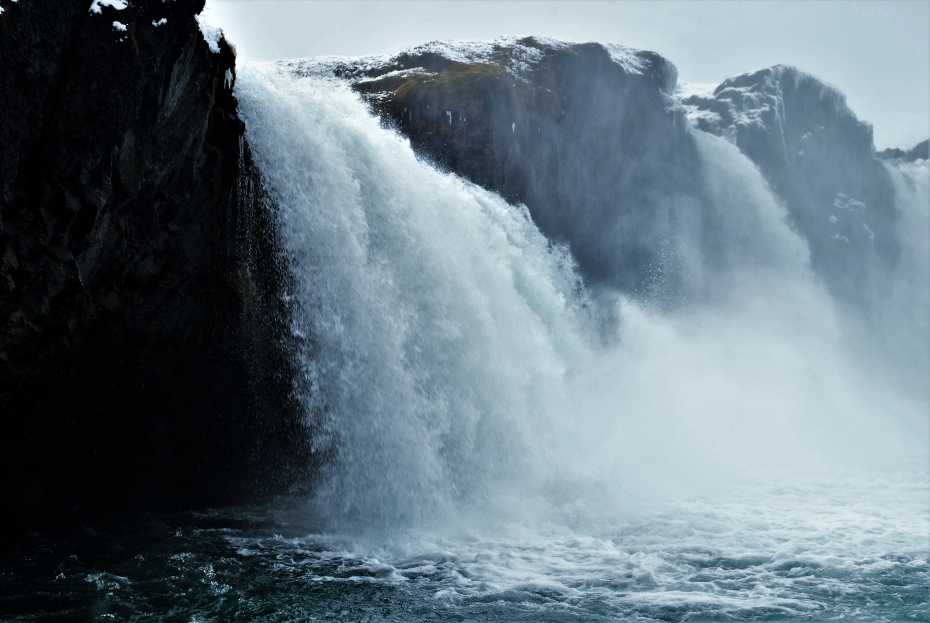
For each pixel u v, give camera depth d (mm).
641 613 9508
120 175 10570
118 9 10062
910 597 10164
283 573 10422
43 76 9648
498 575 10695
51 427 11508
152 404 12453
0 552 10727
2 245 9680
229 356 12867
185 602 9398
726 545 12266
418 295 14609
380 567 10836
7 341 10242
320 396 13273
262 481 13359
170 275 11922
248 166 12625
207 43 11195
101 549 10992
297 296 13250
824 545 12312
